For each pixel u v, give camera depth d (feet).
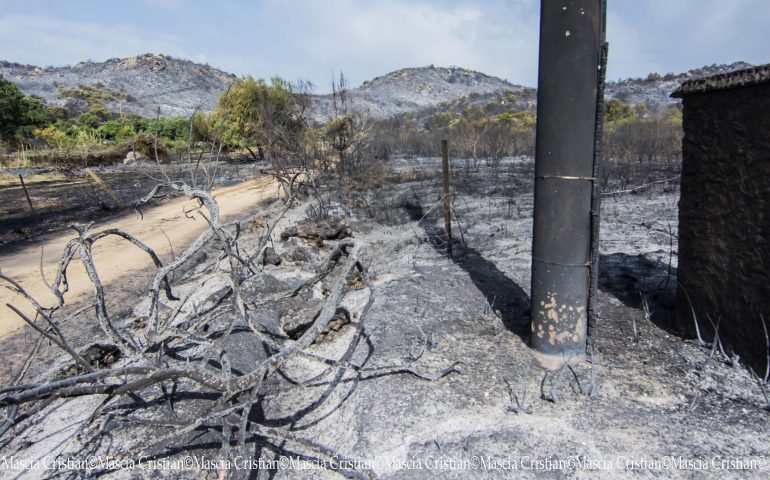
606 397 9.21
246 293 15.34
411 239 23.73
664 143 53.26
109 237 26.94
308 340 7.61
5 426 8.23
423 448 8.15
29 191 47.34
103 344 12.05
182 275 19.76
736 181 9.66
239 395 9.39
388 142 79.77
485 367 10.56
